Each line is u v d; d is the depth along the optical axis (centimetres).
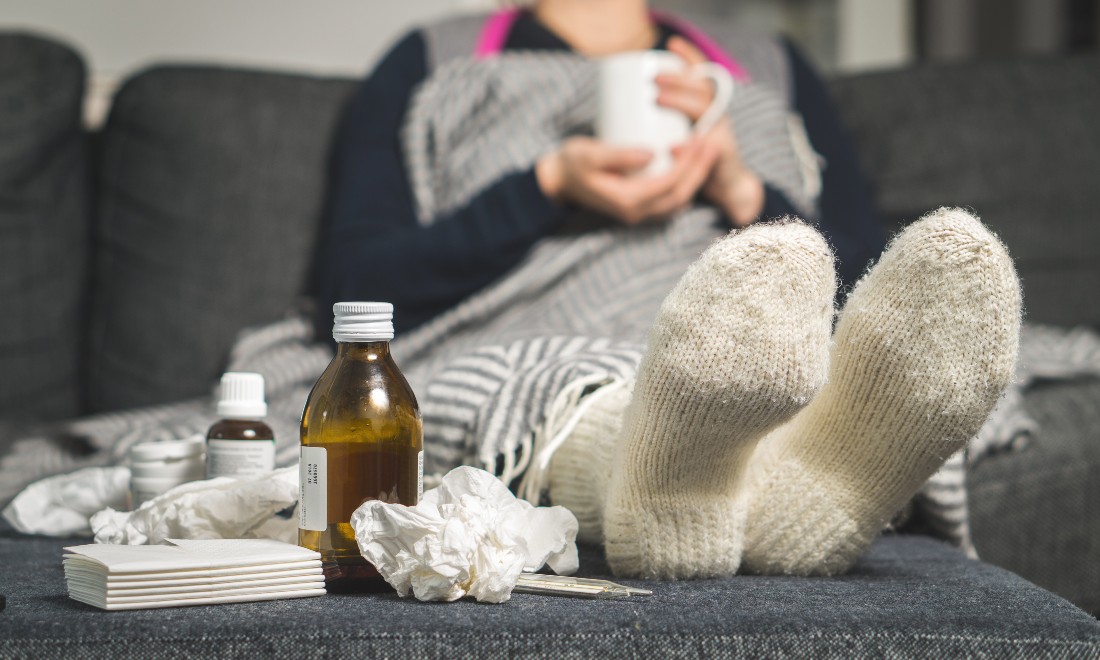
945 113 152
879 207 149
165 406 129
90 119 179
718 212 114
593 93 125
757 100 128
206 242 137
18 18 177
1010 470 96
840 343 64
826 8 217
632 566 63
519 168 120
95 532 65
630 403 63
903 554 74
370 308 59
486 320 108
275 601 55
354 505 58
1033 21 222
